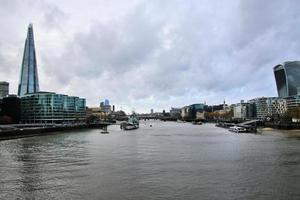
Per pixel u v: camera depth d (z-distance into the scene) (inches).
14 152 5408.5
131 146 6373.0
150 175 3358.8
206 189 2797.7
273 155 4753.9
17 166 3981.3
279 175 3316.9
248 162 4133.9
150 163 4101.9
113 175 3371.1
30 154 5123.0
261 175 3326.8
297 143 6560.0
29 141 7755.9
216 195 2623.0
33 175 3422.7
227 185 2925.7
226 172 3491.6
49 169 3757.4
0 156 4884.4
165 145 6505.9
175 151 5383.9
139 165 3956.7
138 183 3019.2
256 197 2564.0
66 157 4736.7
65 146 6451.8
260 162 4121.6
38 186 2957.7
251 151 5270.7
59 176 3356.3
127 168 3759.8
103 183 3036.4
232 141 7298.2
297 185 2910.9
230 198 2541.8
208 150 5497.1
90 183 3041.3
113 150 5649.6
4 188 2908.5
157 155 4874.5
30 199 2581.2
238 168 3718.0
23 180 3193.9
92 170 3661.4
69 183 3051.2
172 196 2605.8
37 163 4197.8
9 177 3336.6
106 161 4303.6
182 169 3673.7
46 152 5388.8
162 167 3809.1
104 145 6638.8
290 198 2536.9
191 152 5226.4
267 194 2640.3
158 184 2974.9
